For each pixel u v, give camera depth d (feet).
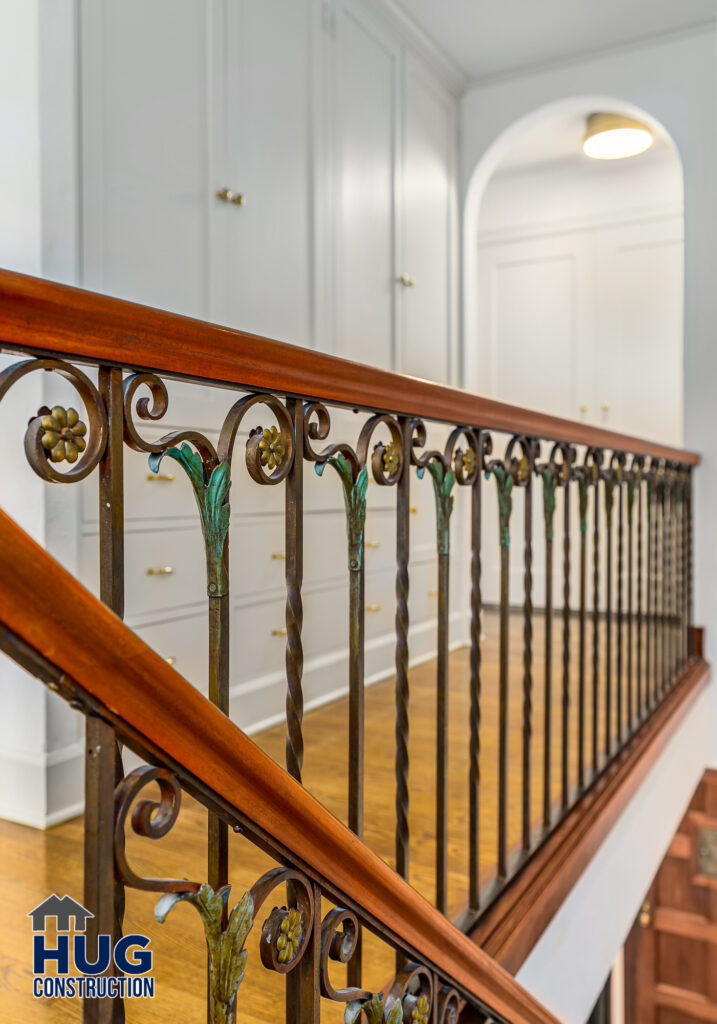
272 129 8.06
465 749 7.43
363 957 4.16
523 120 11.89
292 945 2.27
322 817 2.35
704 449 10.61
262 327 7.94
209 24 7.16
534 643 12.85
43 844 5.19
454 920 4.18
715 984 11.51
